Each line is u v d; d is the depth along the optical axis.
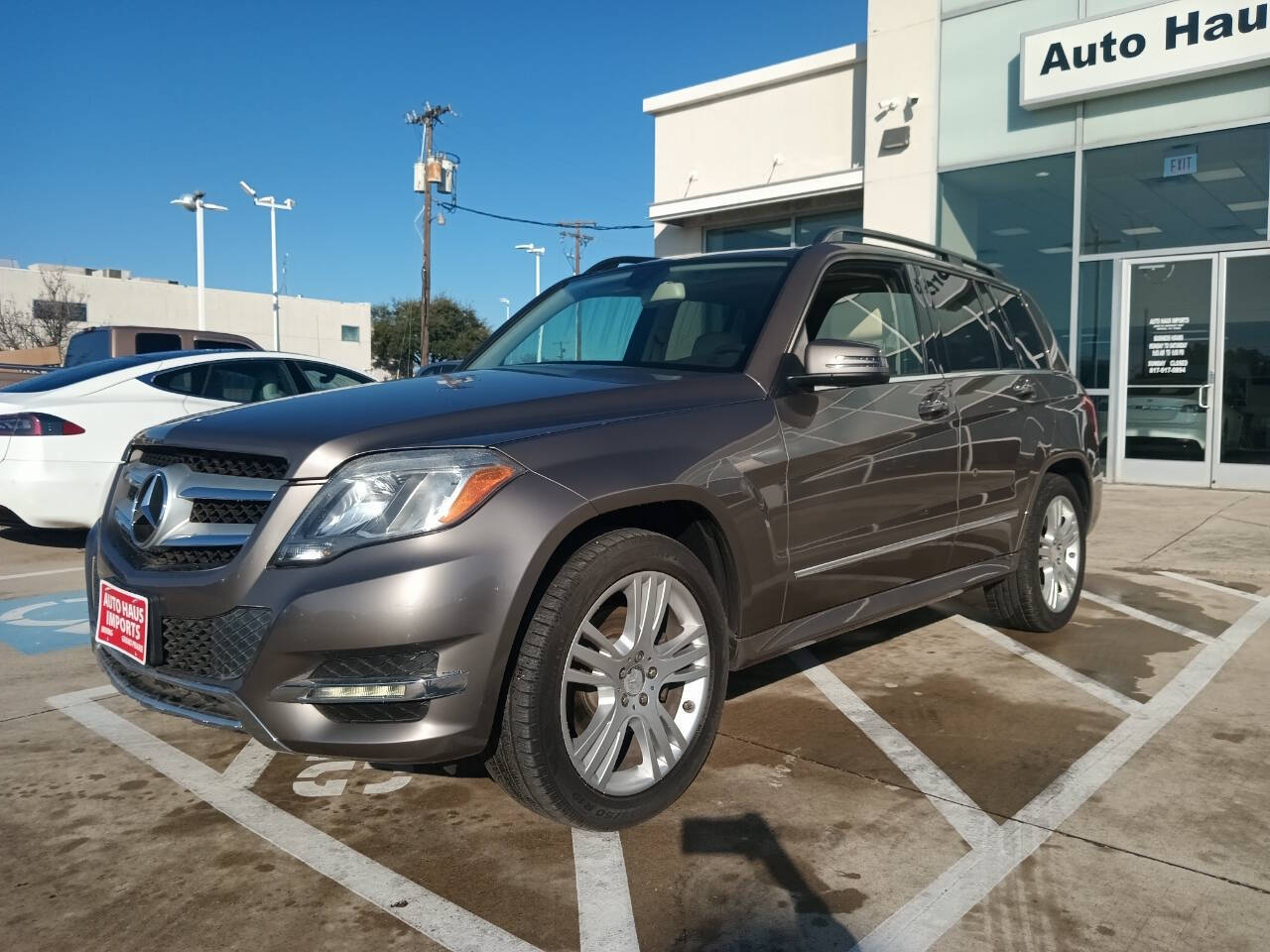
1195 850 2.68
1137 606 5.64
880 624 5.24
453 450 2.55
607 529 2.82
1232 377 10.59
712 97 15.12
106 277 48.50
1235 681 4.19
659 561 2.79
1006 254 12.01
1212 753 3.38
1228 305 10.57
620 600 2.81
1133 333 11.17
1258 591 6.02
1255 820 2.85
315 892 2.50
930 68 12.37
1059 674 4.31
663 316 3.84
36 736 3.65
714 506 2.96
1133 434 11.23
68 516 6.86
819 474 3.36
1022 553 4.66
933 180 12.41
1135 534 7.85
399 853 2.71
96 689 4.22
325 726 2.43
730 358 3.45
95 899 2.47
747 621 3.16
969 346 4.46
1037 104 11.38
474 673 2.43
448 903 2.44
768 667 4.45
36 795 3.11
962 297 4.58
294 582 2.43
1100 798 3.01
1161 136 10.84
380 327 62.22
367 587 2.38
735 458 3.07
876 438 3.63
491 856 2.69
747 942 2.25
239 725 2.50
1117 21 10.77
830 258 3.78
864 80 13.63
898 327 4.03
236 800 3.07
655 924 2.34
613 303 4.09
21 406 6.86
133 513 2.87
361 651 2.39
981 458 4.25
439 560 2.41
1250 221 10.40
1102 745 3.46
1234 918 2.34
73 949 2.26
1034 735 3.56
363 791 3.14
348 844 2.77
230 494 2.66
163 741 3.60
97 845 2.77
